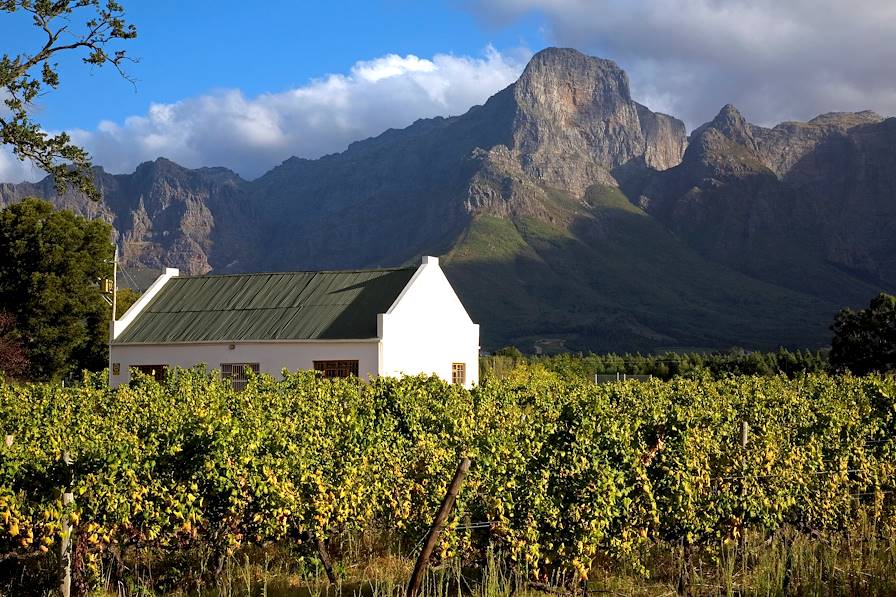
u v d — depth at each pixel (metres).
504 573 13.15
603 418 15.02
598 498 13.40
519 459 13.96
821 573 12.32
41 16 30.80
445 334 42.59
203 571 13.95
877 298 62.88
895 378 29.16
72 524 12.58
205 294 46.84
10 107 31.08
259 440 14.79
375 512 15.66
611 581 13.49
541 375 55.69
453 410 20.55
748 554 13.89
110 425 18.25
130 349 44.50
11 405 21.67
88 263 60.44
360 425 17.08
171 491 13.70
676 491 14.24
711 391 26.23
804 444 16.69
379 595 12.49
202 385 28.91
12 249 58.41
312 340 40.50
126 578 13.37
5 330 56.09
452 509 13.43
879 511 15.54
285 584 13.86
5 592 13.02
